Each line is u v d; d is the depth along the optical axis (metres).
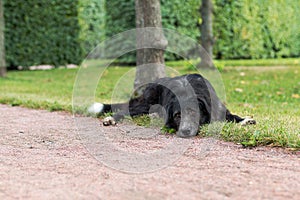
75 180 3.85
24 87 10.56
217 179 3.81
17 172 4.09
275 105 7.95
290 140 4.87
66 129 5.96
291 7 18.20
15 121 6.57
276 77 12.46
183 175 3.93
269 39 18.00
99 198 3.42
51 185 3.72
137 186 3.67
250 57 18.06
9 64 15.47
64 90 9.88
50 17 15.96
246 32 17.45
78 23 16.45
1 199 3.42
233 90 9.90
